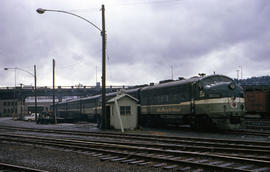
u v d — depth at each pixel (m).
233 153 9.89
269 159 8.31
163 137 15.72
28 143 15.05
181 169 7.62
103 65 24.23
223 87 18.28
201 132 19.59
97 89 87.81
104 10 24.20
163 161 8.59
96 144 12.79
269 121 23.36
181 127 24.02
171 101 22.84
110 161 9.22
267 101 31.03
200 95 19.58
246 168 7.49
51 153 11.40
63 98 113.25
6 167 8.70
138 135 17.19
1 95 102.19
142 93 27.66
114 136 16.72
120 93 23.62
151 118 26.42
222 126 18.41
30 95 87.31
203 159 8.85
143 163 8.53
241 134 17.36
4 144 15.16
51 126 32.78
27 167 8.61
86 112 41.16
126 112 22.92
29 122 48.88
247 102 33.38
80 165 8.79
